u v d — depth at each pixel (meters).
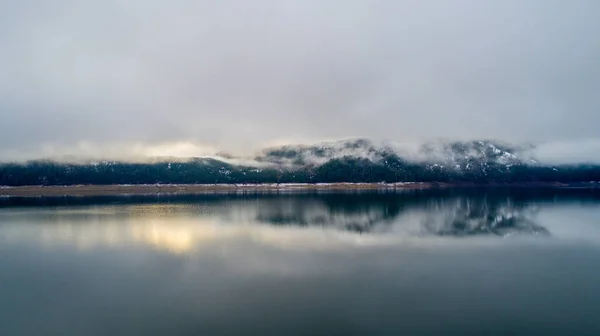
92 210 130.50
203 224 92.94
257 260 54.78
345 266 51.00
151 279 46.47
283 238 72.69
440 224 89.00
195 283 44.59
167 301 38.97
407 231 79.62
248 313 35.50
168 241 70.44
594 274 46.59
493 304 37.16
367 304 37.31
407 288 42.03
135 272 49.59
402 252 59.19
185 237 74.62
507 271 48.25
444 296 39.44
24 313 36.84
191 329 32.53
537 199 159.88
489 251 59.44
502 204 137.38
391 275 46.81
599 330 31.64
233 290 41.84
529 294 39.91
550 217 99.25
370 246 64.12
